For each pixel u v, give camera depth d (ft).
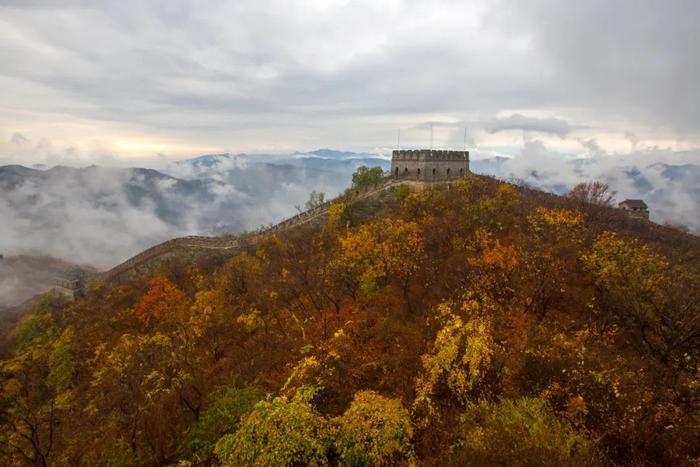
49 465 82.12
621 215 220.84
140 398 92.38
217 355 133.18
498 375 76.95
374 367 91.15
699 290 91.86
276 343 123.03
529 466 53.16
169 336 126.21
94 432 90.79
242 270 190.70
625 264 102.68
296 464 64.49
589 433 62.13
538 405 64.18
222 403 83.71
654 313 87.56
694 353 77.77
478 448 58.08
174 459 81.05
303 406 67.62
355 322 115.14
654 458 59.26
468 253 131.44
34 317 230.89
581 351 77.15
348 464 63.36
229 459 64.49
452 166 286.87
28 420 89.51
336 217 231.50
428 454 66.28
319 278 146.72
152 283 204.44
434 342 90.94
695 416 62.75
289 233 251.80
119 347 122.52
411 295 123.54
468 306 96.63
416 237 134.41
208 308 146.10
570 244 122.31
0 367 154.51
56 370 150.71
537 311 100.17
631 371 73.82
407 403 78.74
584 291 105.91
